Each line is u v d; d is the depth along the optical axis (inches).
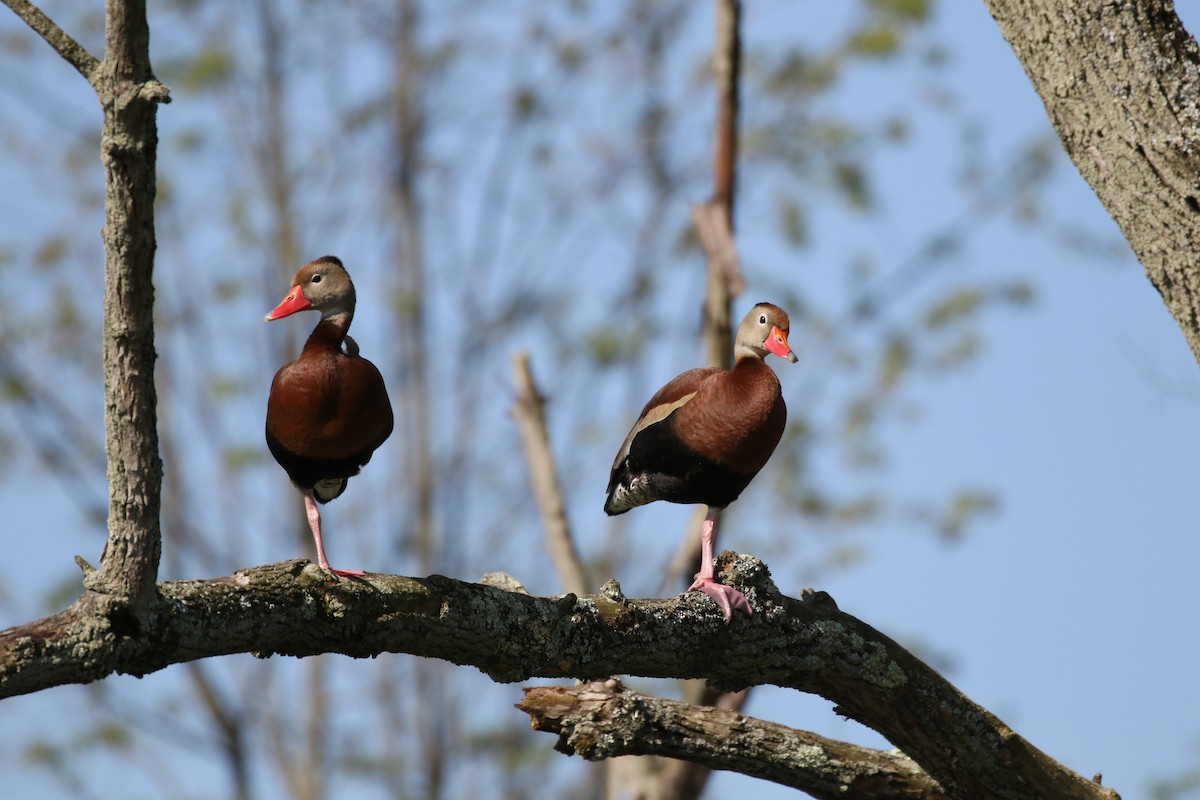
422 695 1221.1
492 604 359.6
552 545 700.7
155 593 312.2
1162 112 328.5
